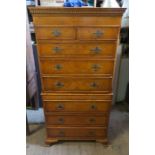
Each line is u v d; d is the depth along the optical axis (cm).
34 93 207
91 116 179
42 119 224
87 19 135
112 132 214
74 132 189
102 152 188
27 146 194
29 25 183
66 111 176
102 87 164
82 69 155
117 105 262
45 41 143
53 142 194
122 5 202
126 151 189
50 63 153
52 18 135
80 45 145
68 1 153
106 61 152
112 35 142
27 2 175
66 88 164
